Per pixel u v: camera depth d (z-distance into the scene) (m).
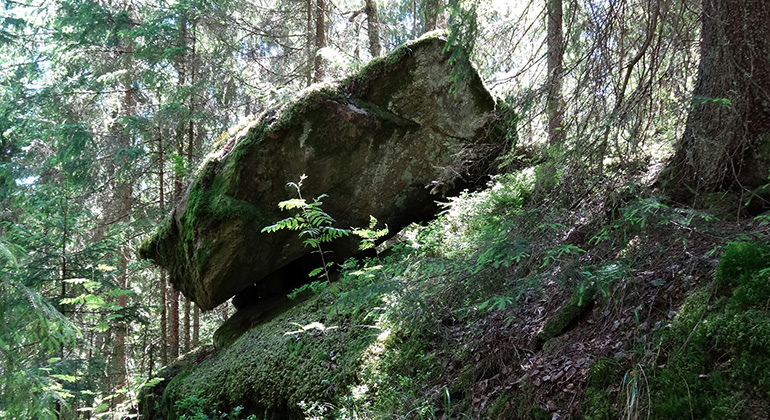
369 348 4.79
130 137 12.23
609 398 2.71
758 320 2.33
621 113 3.50
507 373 3.55
